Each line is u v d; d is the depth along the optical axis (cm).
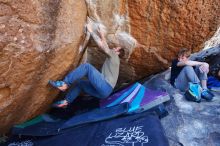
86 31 379
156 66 471
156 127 359
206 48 449
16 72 294
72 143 354
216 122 389
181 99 438
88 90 398
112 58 393
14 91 313
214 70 495
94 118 380
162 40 412
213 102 434
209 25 394
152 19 383
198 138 365
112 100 422
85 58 431
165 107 423
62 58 335
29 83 322
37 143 369
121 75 495
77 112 424
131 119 378
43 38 295
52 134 372
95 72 374
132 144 336
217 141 360
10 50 270
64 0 303
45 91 358
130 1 365
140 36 405
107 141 347
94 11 371
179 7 369
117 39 406
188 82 450
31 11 271
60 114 418
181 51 429
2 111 324
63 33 315
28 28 276
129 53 431
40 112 398
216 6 373
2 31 256
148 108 394
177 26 392
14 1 254
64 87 358
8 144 377
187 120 394
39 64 310
